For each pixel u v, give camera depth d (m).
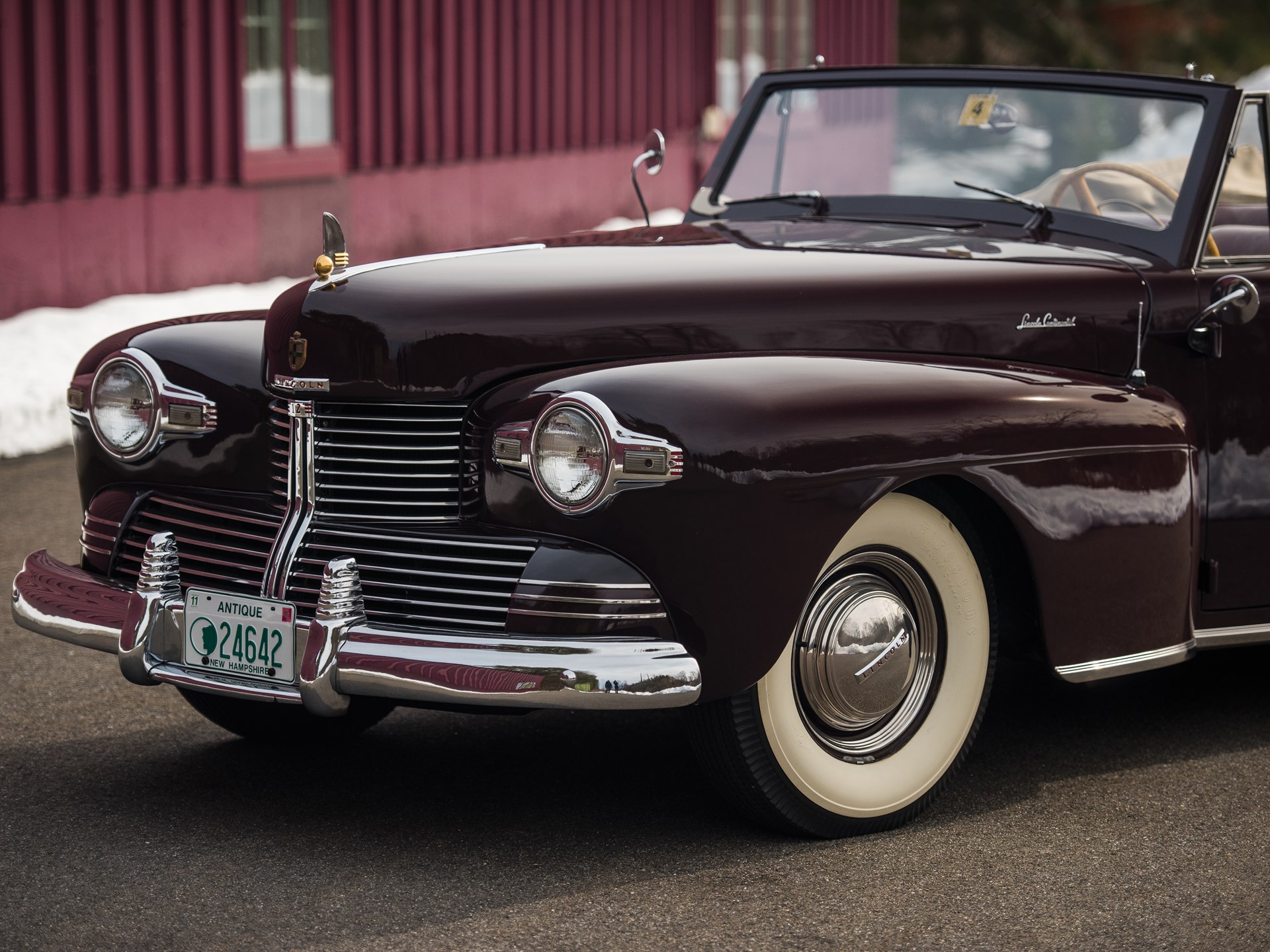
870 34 27.03
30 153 12.95
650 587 3.82
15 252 12.91
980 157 5.57
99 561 4.59
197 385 4.49
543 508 3.90
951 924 3.71
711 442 3.80
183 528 4.47
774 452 3.85
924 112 5.70
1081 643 4.41
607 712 5.29
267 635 4.05
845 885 3.92
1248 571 5.04
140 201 14.07
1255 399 5.00
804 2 24.97
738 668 3.88
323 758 4.84
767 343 4.38
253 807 4.42
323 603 3.93
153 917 3.71
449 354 4.13
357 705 4.99
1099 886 3.94
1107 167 5.28
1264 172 5.30
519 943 3.59
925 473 4.05
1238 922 3.75
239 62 14.91
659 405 3.82
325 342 4.22
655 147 5.93
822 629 4.12
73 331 12.26
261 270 15.56
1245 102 5.20
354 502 4.18
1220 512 4.98
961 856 4.11
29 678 5.54
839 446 3.93
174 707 5.30
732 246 4.87
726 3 23.00
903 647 4.23
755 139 6.05
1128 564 4.44
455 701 3.77
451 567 4.00
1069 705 5.42
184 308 13.65
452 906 3.79
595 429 3.79
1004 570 4.48
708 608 3.84
